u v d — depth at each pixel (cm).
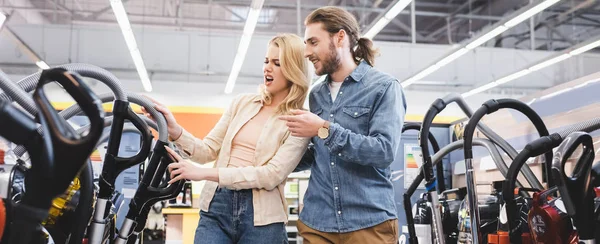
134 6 1271
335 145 182
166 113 195
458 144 294
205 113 984
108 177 165
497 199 272
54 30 1272
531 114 231
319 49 201
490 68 1412
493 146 298
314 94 215
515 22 833
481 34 910
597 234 186
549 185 240
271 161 202
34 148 66
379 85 198
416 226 322
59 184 63
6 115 64
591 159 173
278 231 206
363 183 196
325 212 199
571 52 1030
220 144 224
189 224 672
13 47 1277
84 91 64
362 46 213
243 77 1391
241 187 196
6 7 1169
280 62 211
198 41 1338
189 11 1320
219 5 1252
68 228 158
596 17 1273
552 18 1298
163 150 184
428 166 226
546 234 197
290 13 1317
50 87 1159
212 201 207
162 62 1322
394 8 799
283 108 214
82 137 63
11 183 142
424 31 1430
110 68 1299
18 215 65
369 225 193
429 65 1107
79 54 1284
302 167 229
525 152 213
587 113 309
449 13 1318
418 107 1448
